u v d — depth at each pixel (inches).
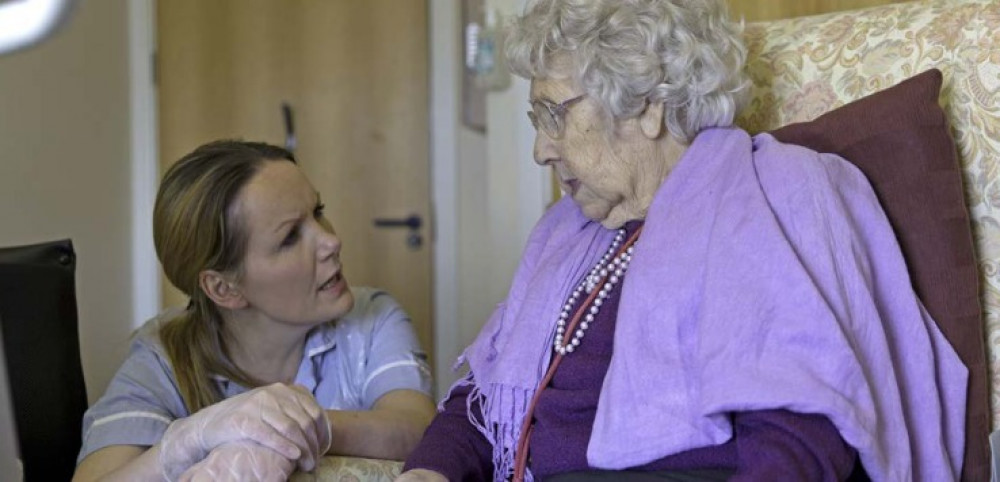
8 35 19.6
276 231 56.1
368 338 62.9
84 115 128.0
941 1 54.4
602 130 48.0
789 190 43.6
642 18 46.5
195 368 58.5
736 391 39.0
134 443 55.3
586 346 48.9
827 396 38.1
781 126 57.4
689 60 46.4
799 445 38.4
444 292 144.1
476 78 129.3
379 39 142.9
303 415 48.4
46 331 58.2
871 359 41.4
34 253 59.9
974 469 45.3
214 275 56.7
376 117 143.5
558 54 48.0
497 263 127.3
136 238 142.1
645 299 44.1
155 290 142.1
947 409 45.0
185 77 145.6
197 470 45.4
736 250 42.3
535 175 114.0
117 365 135.0
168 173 58.4
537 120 49.8
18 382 56.2
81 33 127.5
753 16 85.3
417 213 143.5
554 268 52.3
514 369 50.1
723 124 48.1
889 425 41.1
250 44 145.0
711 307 41.6
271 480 45.6
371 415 55.1
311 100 144.5
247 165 57.1
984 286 49.4
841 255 42.3
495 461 50.9
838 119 49.7
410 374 61.0
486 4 128.3
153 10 144.6
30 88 114.5
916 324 44.5
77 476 54.1
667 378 42.7
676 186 46.4
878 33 55.0
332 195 144.9
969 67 50.8
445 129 142.6
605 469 43.9
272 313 57.9
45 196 117.4
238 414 47.5
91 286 128.6
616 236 50.9
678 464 42.6
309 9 144.2
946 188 47.5
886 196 47.6
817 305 39.9
